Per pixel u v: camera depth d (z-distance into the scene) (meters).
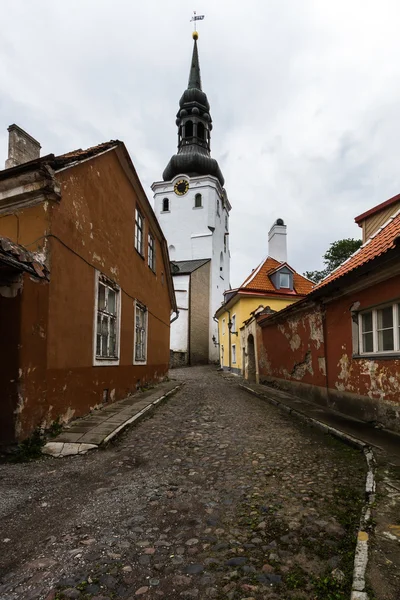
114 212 9.97
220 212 51.41
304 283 24.97
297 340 12.20
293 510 3.72
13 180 6.29
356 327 8.27
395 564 2.67
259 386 15.80
